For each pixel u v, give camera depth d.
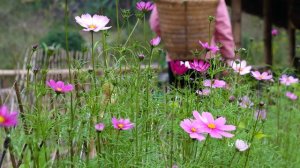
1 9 12.97
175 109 2.31
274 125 3.34
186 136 2.27
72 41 9.62
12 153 2.03
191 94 2.37
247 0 8.12
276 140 3.10
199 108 2.39
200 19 3.58
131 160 2.13
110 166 2.15
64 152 2.16
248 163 2.38
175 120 2.30
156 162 2.20
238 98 2.65
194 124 2.00
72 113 2.04
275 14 8.06
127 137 2.18
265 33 7.81
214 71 2.42
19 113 2.05
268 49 7.80
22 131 2.02
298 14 7.43
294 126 3.43
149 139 2.23
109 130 2.15
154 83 2.36
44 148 2.02
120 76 2.23
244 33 11.86
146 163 2.12
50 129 2.06
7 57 10.30
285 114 3.53
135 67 2.25
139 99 2.25
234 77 2.78
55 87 2.00
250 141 2.31
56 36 9.87
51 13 13.12
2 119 1.78
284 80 3.47
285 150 3.07
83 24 2.14
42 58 4.95
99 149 2.09
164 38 3.73
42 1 13.30
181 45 3.65
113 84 2.16
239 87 2.66
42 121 2.02
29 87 2.14
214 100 2.44
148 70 2.25
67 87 2.01
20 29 12.34
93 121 2.13
